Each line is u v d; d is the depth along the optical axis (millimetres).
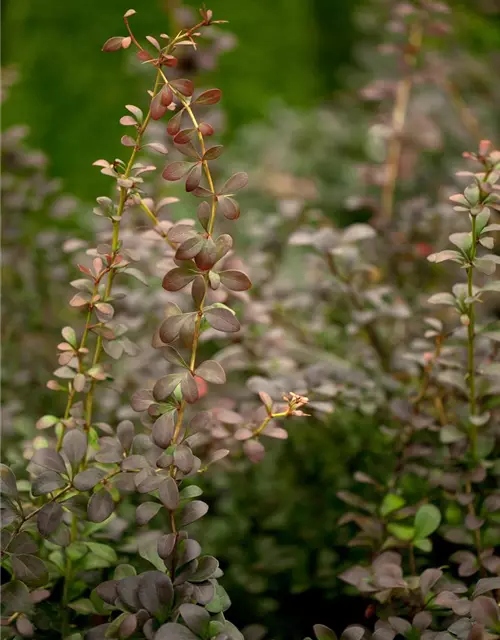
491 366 1113
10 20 2705
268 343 1270
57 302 1444
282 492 1285
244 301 1180
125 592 1006
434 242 1357
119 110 2650
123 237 1218
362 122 2666
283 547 1253
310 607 1236
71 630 1093
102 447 1053
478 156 1097
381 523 1146
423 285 1392
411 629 1042
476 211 1061
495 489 1169
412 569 1123
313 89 3109
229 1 2916
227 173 1973
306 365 1329
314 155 2605
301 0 3035
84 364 1137
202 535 1242
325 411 1152
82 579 1104
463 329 1146
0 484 1036
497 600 1105
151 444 1064
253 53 2977
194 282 1024
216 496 1283
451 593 1051
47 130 2666
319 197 2377
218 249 1022
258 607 1228
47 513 1028
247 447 1086
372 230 1261
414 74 1481
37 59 2662
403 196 1821
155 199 1387
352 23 3014
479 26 2389
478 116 2068
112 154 2678
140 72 1416
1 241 1391
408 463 1204
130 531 1177
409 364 1290
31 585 1039
